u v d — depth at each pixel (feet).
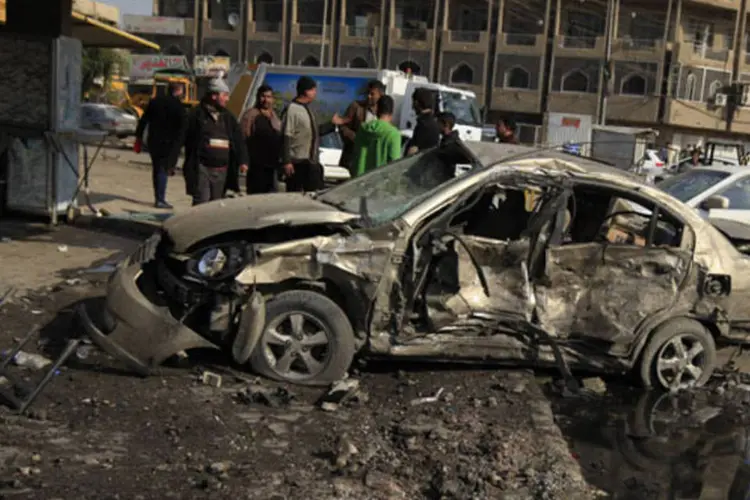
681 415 20.25
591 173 20.93
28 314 22.33
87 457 14.56
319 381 19.02
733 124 182.39
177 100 41.68
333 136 67.67
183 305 18.67
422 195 20.15
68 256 29.99
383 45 205.05
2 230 33.42
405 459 15.48
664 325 21.26
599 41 182.39
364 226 19.52
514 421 17.76
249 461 14.89
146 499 13.09
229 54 220.64
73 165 35.96
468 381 20.18
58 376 18.28
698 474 16.98
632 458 17.54
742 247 24.18
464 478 14.55
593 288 20.71
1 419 15.75
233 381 18.83
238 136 30.48
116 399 17.26
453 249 19.57
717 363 25.05
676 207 21.50
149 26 223.30
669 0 177.68
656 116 178.40
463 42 195.83
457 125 74.43
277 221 18.99
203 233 18.93
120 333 18.31
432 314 19.49
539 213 20.26
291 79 73.31
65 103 34.71
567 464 15.67
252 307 18.38
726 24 183.93
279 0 215.10
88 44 42.09
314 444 15.92
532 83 190.29
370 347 19.47
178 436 15.76
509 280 20.03
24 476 13.61
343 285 19.01
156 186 42.47
